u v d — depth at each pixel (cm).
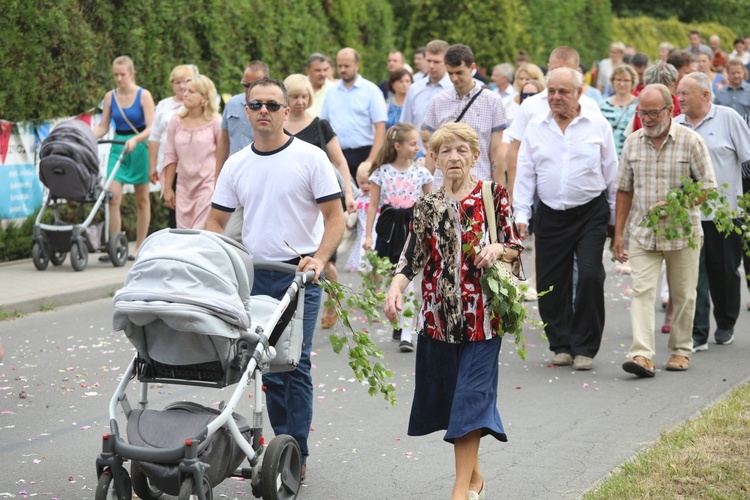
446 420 658
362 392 952
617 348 1134
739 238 1112
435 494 695
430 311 642
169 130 1299
